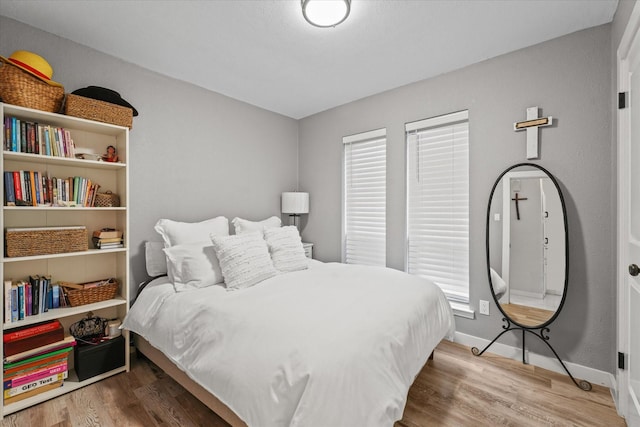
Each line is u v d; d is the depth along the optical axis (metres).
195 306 1.83
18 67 1.76
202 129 3.00
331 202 3.66
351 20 1.97
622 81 1.74
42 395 1.83
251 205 3.47
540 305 2.22
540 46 2.24
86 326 2.15
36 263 2.05
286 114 3.85
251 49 2.32
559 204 2.13
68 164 2.13
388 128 3.10
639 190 1.53
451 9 1.87
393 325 1.54
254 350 1.35
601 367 2.02
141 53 2.38
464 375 2.13
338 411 1.12
